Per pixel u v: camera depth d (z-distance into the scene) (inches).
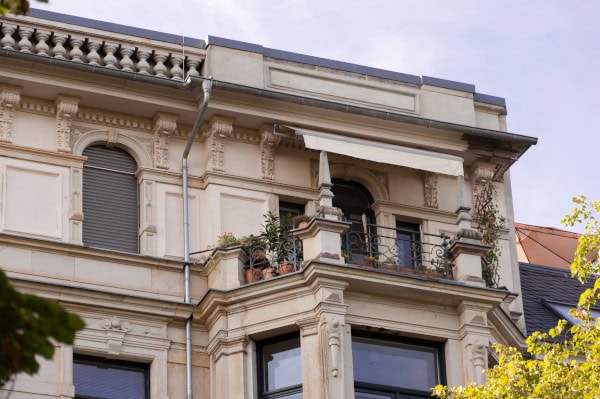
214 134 1167.6
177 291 1109.1
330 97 1216.2
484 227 1234.6
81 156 1123.3
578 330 960.9
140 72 1147.3
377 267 1097.4
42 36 1135.0
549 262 1599.4
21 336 405.4
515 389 924.6
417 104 1250.0
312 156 1201.4
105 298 1076.5
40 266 1069.8
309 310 1054.4
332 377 1025.5
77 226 1097.4
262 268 1100.5
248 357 1066.7
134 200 1141.7
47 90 1122.0
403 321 1087.6
